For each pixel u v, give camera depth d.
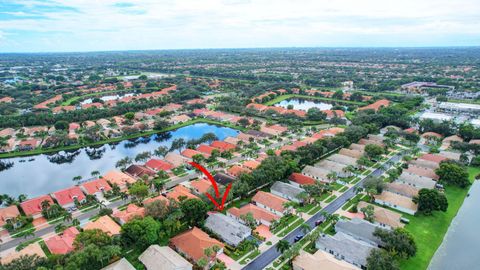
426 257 120.00
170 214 134.88
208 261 113.88
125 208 157.12
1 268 103.44
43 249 125.94
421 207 149.00
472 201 164.50
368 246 118.25
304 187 163.62
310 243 127.62
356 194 168.75
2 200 163.38
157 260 111.69
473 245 128.50
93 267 111.69
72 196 162.38
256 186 170.88
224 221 136.50
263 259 119.25
